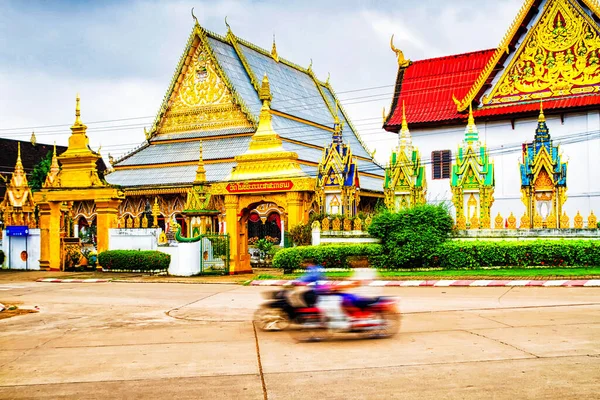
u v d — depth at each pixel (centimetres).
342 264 3053
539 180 3372
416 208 3025
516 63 4125
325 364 1159
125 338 1509
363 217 3341
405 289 2452
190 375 1102
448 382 997
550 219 3209
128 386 1037
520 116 4125
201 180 4112
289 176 3516
